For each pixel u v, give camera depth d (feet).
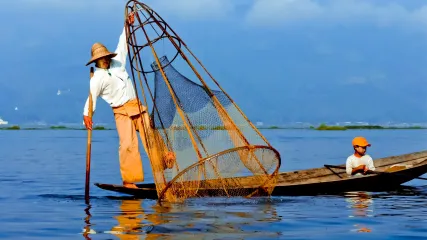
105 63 43.06
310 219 33.60
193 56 43.09
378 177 46.16
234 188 41.29
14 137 212.23
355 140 48.03
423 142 144.66
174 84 42.32
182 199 40.14
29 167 75.56
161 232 30.04
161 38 43.60
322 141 159.53
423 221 33.06
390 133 250.16
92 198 43.93
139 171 43.91
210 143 41.57
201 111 41.78
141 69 43.93
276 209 37.29
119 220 33.65
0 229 31.42
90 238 28.91
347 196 43.62
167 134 41.83
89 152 42.29
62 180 59.06
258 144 40.68
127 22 43.21
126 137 43.60
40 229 31.35
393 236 29.17
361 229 30.86
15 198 44.27
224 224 32.04
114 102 43.47
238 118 41.37
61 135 243.81
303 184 44.06
